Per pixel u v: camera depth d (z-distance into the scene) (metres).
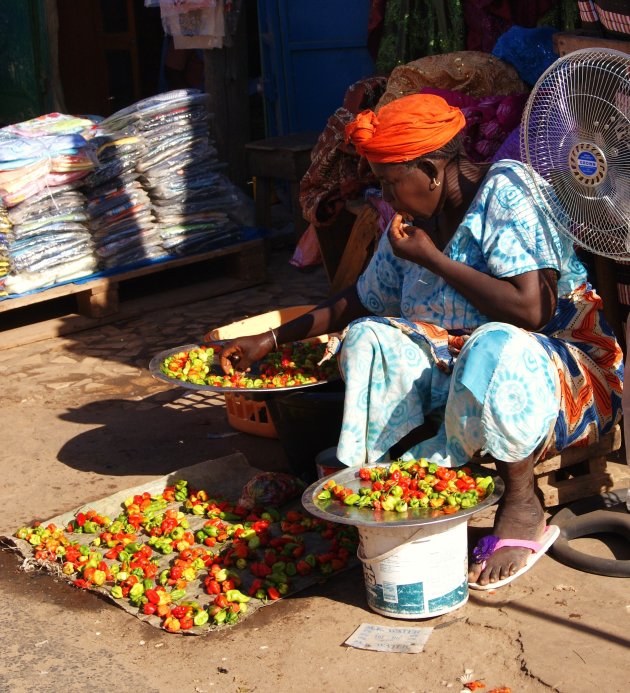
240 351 3.75
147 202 6.54
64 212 6.16
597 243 3.11
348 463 3.24
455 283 3.20
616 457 3.92
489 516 3.55
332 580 3.26
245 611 3.09
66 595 3.32
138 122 6.38
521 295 3.11
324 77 7.92
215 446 4.50
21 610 3.25
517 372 2.94
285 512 3.74
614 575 3.10
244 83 7.66
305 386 3.59
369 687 2.70
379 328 3.20
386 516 2.85
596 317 3.38
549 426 3.11
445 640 2.87
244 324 4.56
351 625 3.00
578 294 3.36
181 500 3.88
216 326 6.24
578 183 3.09
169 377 3.74
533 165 3.26
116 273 6.39
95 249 6.39
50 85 9.14
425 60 5.20
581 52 2.97
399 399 3.21
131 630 3.09
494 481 2.99
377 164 3.23
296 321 3.79
